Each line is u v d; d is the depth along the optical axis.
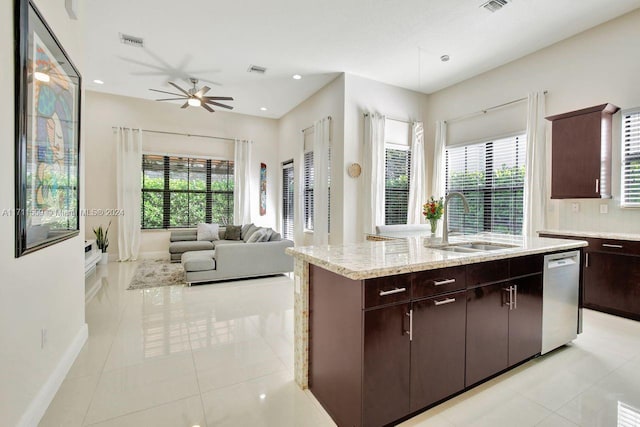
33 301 1.63
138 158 6.38
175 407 1.76
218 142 7.29
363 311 1.45
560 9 3.33
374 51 4.30
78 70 2.42
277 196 7.94
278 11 3.43
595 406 1.76
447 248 2.48
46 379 1.79
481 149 5.00
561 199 3.88
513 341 2.08
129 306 3.51
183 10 3.42
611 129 3.50
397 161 5.59
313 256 1.84
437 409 1.73
